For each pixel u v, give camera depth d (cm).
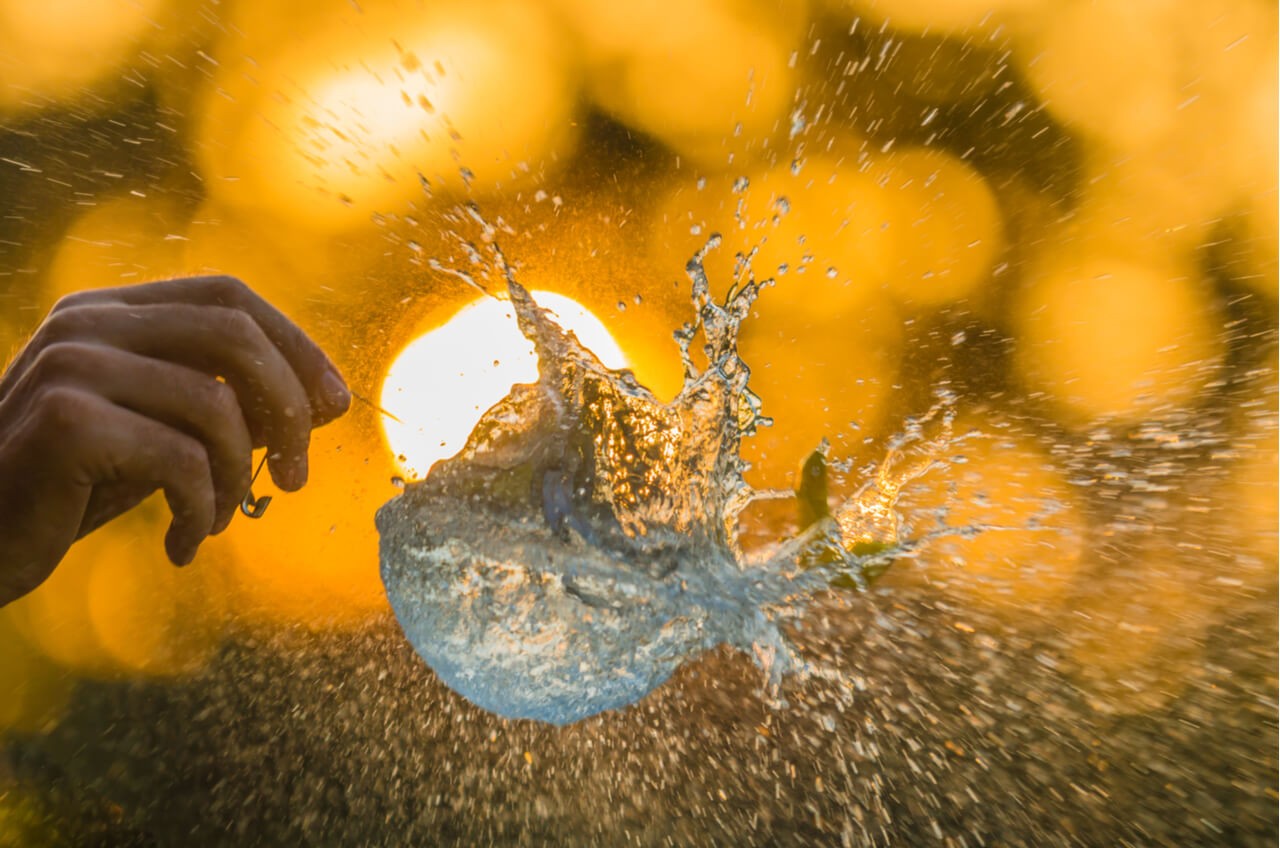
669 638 110
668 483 113
